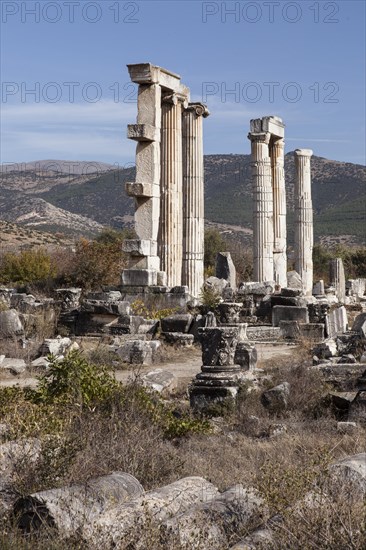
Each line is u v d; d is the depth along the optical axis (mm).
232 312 34656
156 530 8969
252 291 40688
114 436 13352
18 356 29250
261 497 9930
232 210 166000
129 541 8898
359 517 8812
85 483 10531
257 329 35844
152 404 17109
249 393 19906
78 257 52469
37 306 36656
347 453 14734
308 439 15758
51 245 112062
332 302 51938
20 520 9617
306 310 37344
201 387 20094
